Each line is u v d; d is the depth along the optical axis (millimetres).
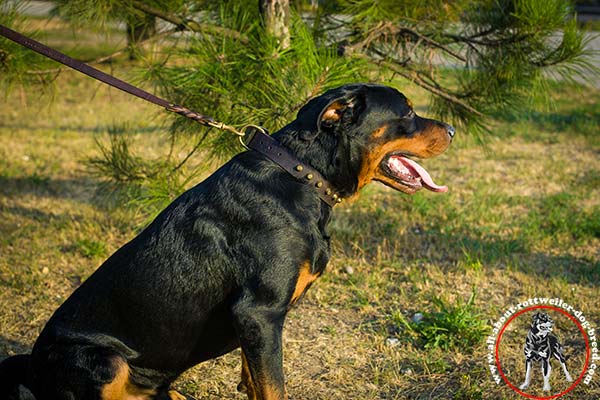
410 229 6496
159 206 5098
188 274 3285
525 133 10406
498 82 5523
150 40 5125
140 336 3307
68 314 3322
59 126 10695
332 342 4543
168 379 3473
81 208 7078
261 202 3264
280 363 3250
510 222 6652
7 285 5344
